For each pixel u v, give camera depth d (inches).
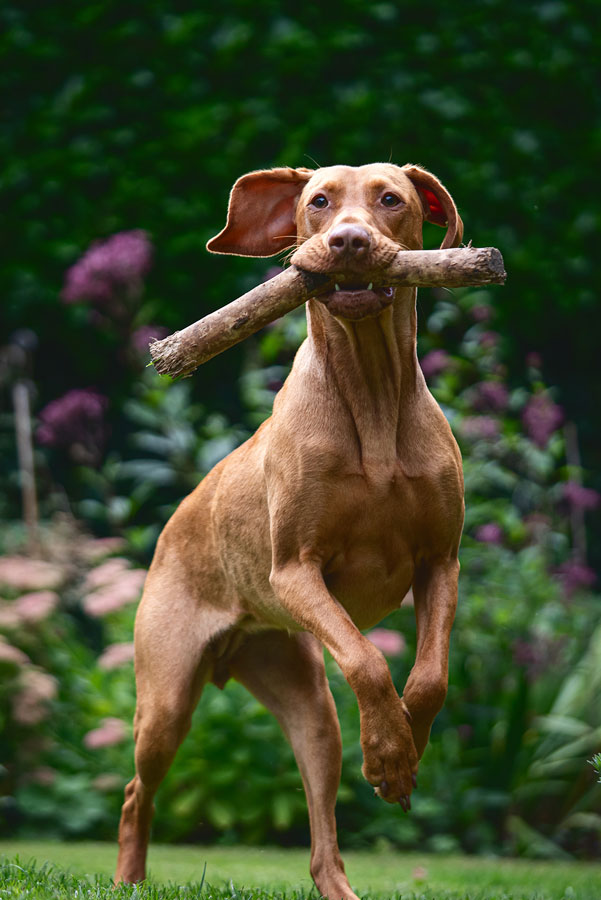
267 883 201.9
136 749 186.7
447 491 156.8
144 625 189.0
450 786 295.9
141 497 349.7
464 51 381.7
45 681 286.8
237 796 282.4
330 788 179.3
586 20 391.9
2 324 386.9
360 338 151.0
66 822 281.7
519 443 320.5
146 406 339.9
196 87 376.2
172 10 381.4
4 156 375.2
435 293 346.0
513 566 313.1
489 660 310.2
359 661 141.4
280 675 187.8
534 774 295.9
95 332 380.8
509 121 382.3
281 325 317.4
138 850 187.2
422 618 158.1
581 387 418.9
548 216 385.4
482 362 329.4
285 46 373.7
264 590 176.7
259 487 174.2
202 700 288.0
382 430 154.1
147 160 374.9
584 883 216.2
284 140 371.9
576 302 391.5
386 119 372.8
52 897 137.5
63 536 329.7
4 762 286.4
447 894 179.5
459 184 374.3
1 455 382.6
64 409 332.8
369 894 175.9
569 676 307.4
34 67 378.3
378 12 377.7
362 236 141.9
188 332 148.6
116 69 377.4
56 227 375.2
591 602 338.3
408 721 144.3
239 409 389.4
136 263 334.0
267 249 176.7
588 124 390.9
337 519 154.9
